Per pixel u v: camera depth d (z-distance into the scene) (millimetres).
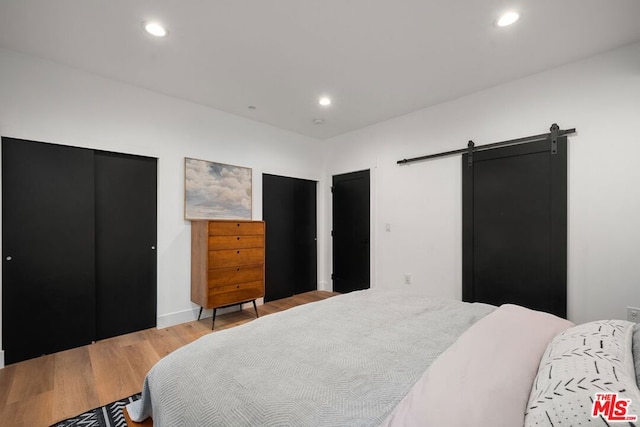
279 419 773
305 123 3922
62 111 2457
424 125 3412
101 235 2717
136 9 1794
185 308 3166
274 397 863
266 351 1171
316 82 2770
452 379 844
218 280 2977
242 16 1866
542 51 2264
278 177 4148
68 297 2494
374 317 1575
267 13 1840
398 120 3674
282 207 4195
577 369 753
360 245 4121
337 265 4465
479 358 970
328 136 4531
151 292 2992
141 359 2320
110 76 2658
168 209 3062
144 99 2902
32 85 2324
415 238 3484
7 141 2238
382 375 984
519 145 2674
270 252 4035
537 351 1045
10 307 2252
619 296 2205
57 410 1692
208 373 1023
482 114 2938
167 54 2307
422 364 1061
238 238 3143
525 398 773
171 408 955
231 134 3566
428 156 3342
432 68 2520
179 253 3131
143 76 2662
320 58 2363
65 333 2480
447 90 2941
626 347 886
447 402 738
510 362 943
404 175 3607
